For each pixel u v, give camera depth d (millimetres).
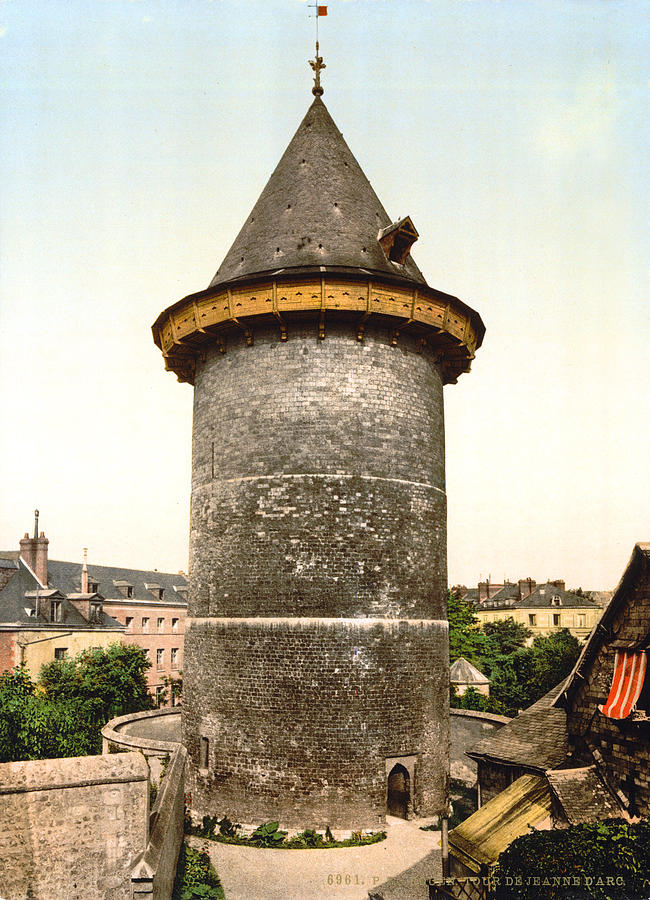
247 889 16391
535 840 13508
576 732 16828
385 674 21359
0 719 24328
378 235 25516
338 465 22094
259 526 22109
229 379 23781
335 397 22438
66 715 28188
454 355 25875
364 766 20484
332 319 22703
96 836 13242
